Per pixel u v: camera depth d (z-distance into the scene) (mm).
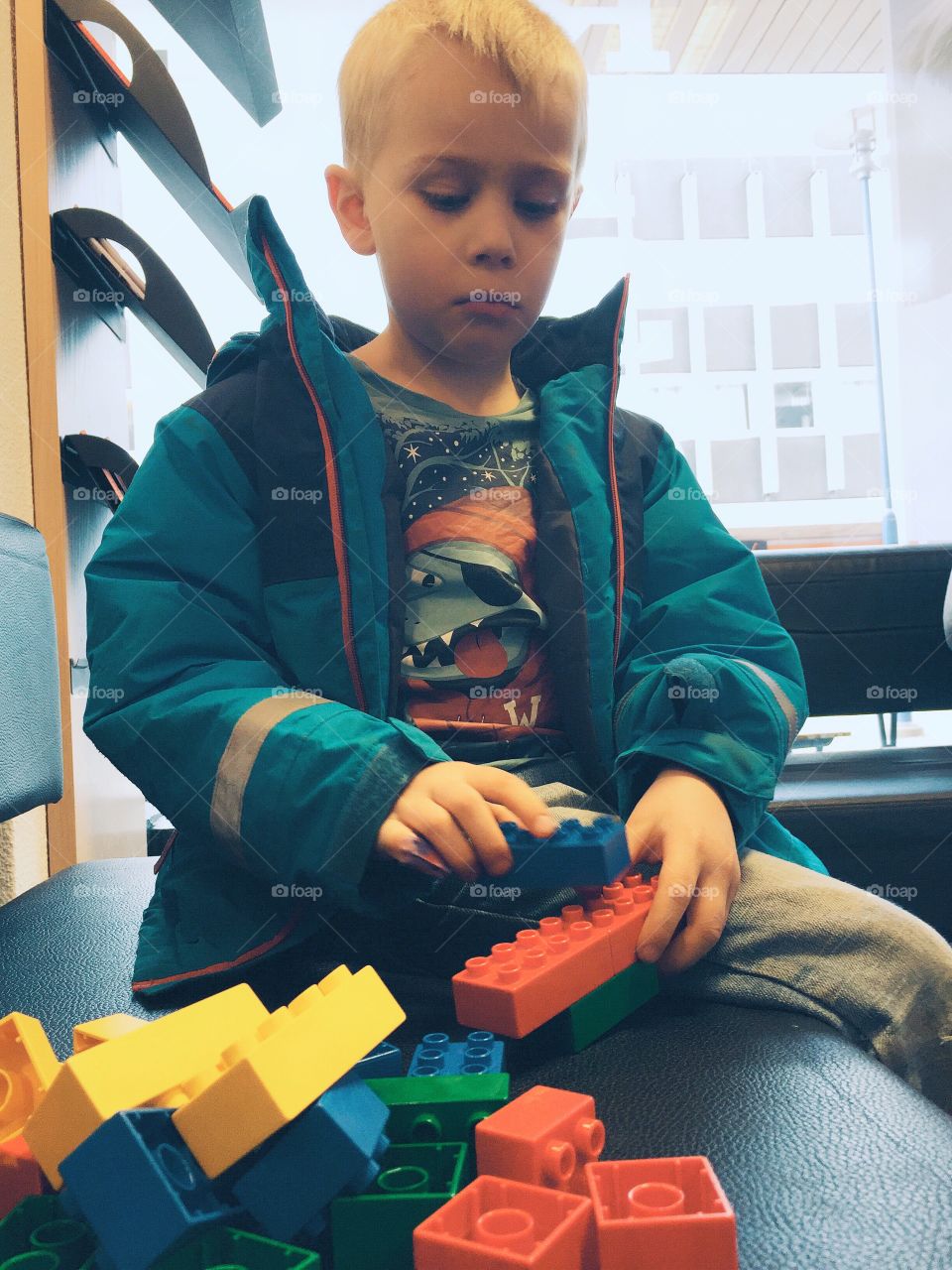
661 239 2961
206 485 625
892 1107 393
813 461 3131
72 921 716
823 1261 296
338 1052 319
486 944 546
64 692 1028
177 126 1076
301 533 625
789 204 2957
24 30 1007
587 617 667
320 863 489
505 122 597
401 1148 336
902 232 2580
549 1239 264
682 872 508
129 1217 275
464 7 613
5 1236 310
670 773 574
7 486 986
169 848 646
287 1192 300
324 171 721
